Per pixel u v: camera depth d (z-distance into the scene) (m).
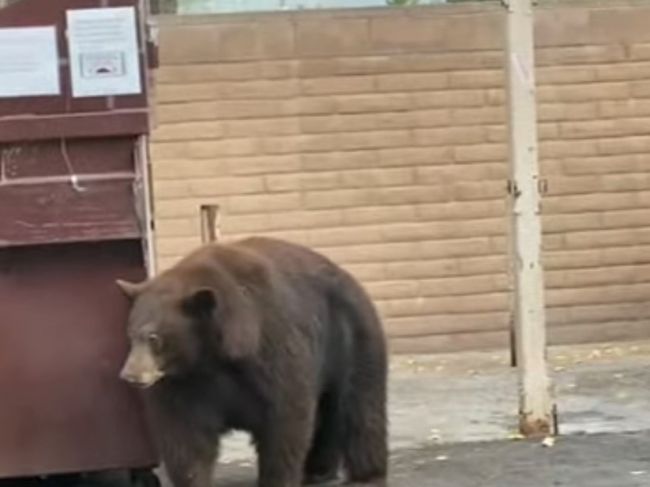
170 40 12.47
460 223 12.84
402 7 12.72
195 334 6.86
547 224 12.99
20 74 7.25
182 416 7.12
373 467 8.15
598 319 13.09
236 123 12.59
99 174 7.36
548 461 8.58
